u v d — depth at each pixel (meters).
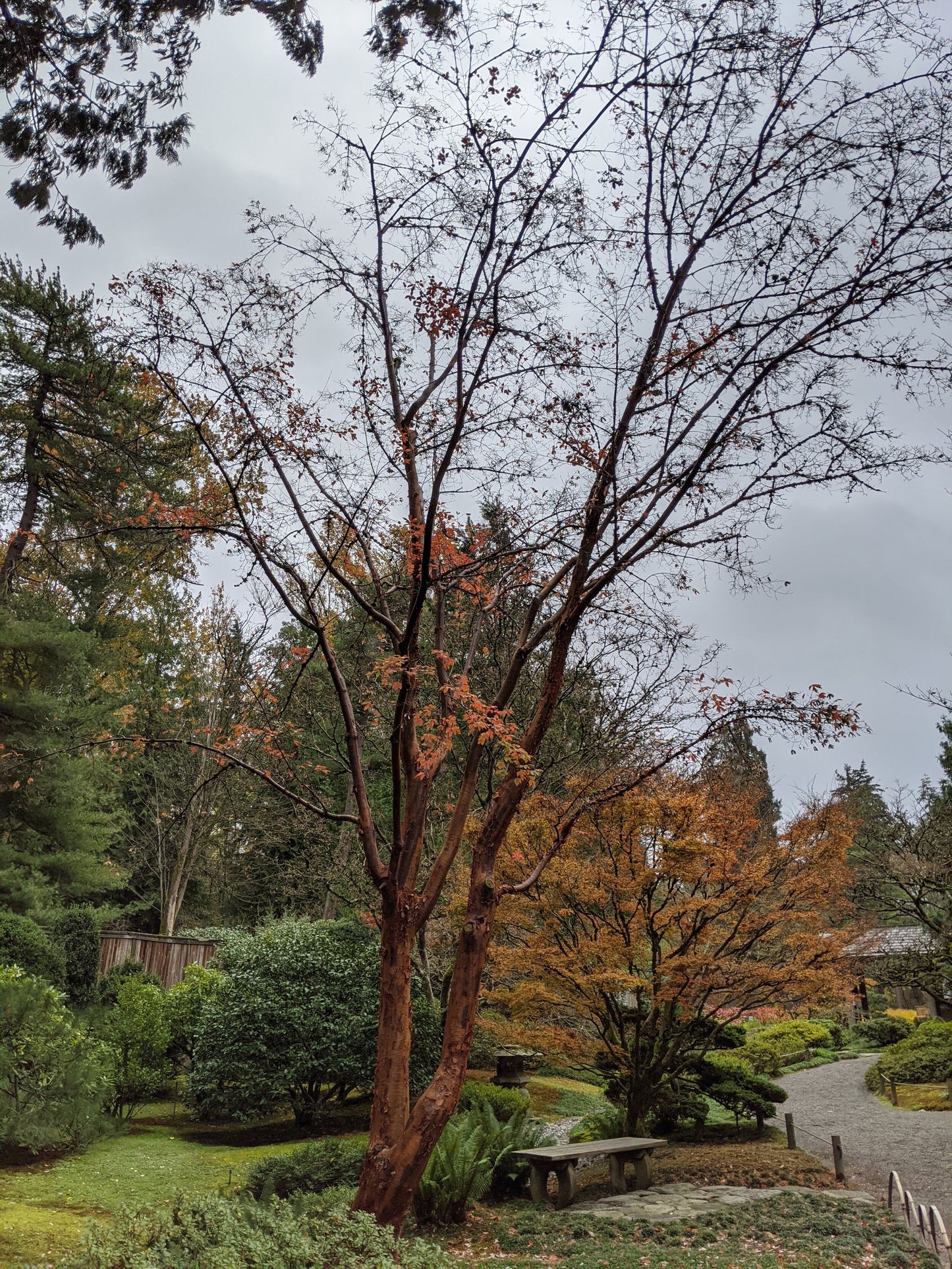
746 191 6.48
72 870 15.59
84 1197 8.20
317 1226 4.77
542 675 12.73
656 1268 6.79
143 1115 13.38
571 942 10.91
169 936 19.11
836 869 10.79
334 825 16.11
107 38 5.45
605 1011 11.21
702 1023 11.88
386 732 12.46
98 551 16.73
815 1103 17.81
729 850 10.20
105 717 16.84
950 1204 9.26
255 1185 8.38
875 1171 11.18
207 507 6.95
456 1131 9.03
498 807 6.52
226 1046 12.41
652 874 10.20
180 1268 4.16
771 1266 6.73
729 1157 11.53
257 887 24.05
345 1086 13.18
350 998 12.87
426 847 14.09
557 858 10.33
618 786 7.48
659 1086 11.58
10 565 16.38
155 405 7.23
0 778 13.93
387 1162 5.69
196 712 22.31
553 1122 14.66
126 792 24.16
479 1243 7.91
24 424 15.94
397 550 7.27
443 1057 6.02
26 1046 9.16
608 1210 8.87
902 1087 18.25
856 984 12.89
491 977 12.12
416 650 6.62
